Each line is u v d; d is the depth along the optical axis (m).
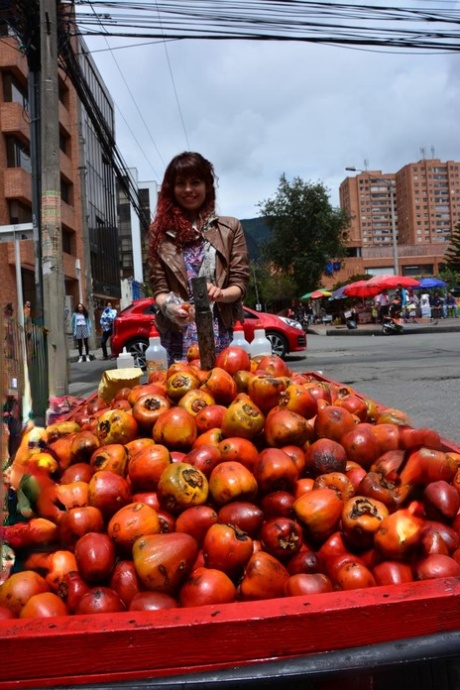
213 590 1.44
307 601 1.25
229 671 1.18
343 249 42.06
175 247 3.50
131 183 17.70
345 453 2.00
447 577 1.35
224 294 3.35
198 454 1.92
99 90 32.00
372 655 1.20
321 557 1.64
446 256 68.19
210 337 2.74
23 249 22.69
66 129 28.92
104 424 2.21
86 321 18.61
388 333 22.80
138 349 12.30
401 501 1.71
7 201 22.97
